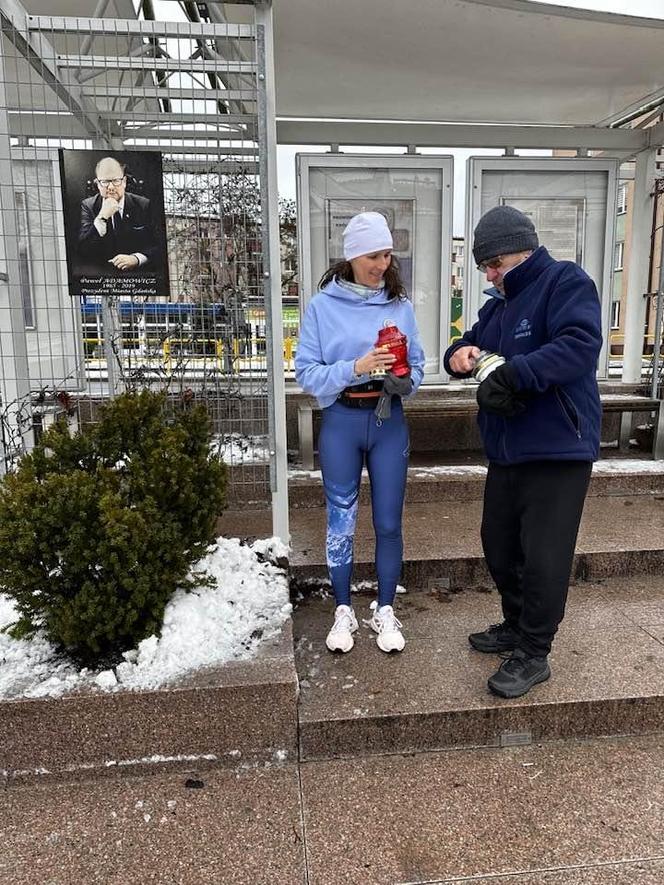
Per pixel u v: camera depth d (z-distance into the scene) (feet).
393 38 14.57
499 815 7.13
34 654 8.43
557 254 19.88
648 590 11.80
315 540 12.64
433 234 19.24
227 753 7.93
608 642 9.88
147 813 7.23
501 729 8.27
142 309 14.33
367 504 14.88
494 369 7.74
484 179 19.26
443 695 8.45
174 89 12.55
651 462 16.65
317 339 9.03
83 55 13.44
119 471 8.67
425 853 6.64
